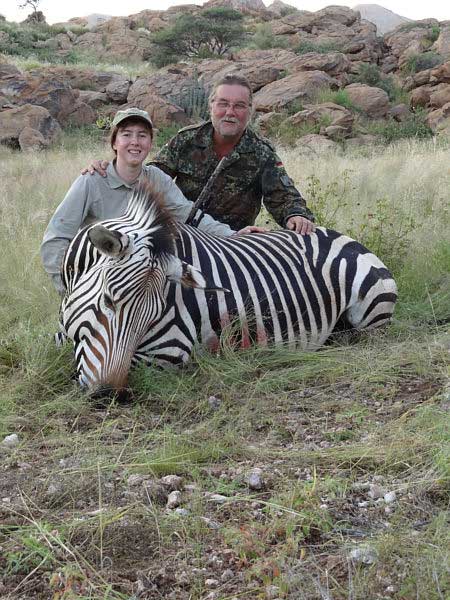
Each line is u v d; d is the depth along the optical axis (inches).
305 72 1035.9
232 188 207.9
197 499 110.3
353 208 308.3
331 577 93.6
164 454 123.9
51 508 111.2
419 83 1117.7
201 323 162.4
